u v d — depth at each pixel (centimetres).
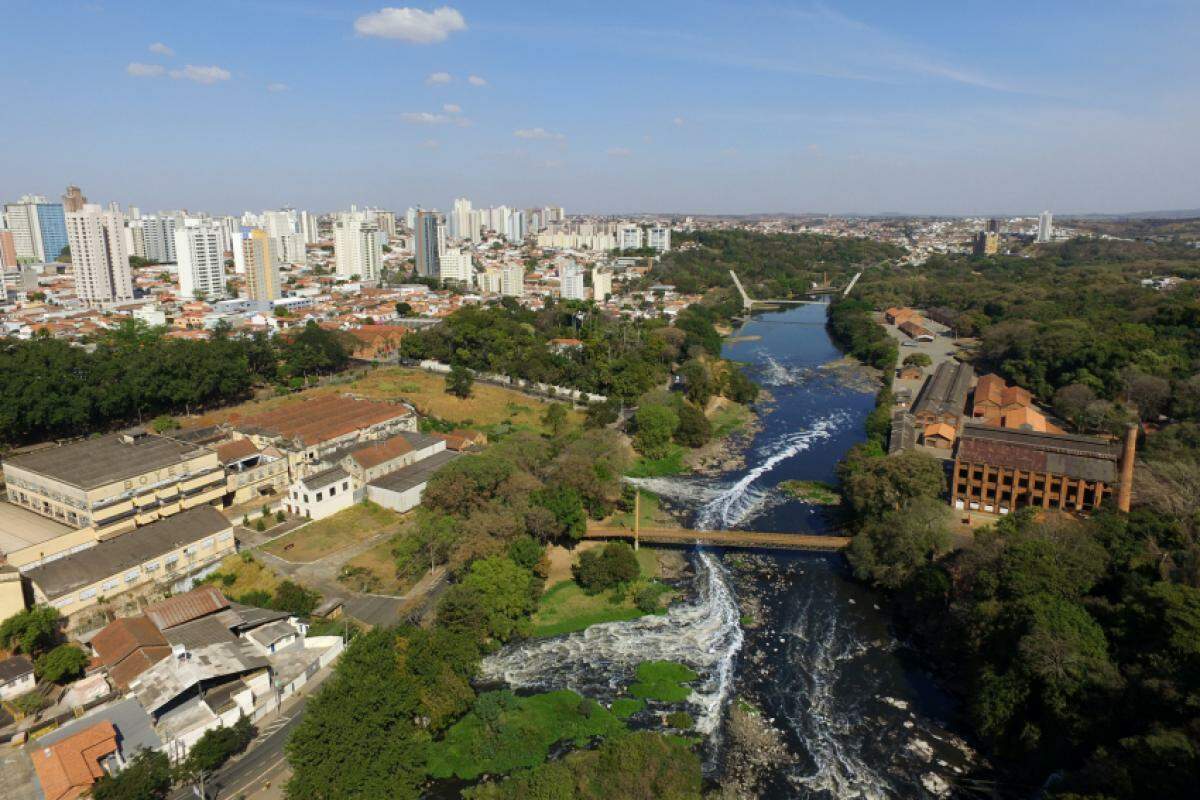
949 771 8481
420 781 7750
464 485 13238
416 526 13000
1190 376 19800
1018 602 9225
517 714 9194
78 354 18175
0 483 14412
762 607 12044
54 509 12581
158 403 18625
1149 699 7562
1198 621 7775
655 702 9656
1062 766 8131
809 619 11688
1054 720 8225
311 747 7344
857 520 14150
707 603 12169
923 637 11094
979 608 9612
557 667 10431
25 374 16225
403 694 8469
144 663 8906
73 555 11100
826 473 18125
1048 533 11012
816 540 13512
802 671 10369
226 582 11769
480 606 10675
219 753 7956
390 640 9256
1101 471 13575
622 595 12281
